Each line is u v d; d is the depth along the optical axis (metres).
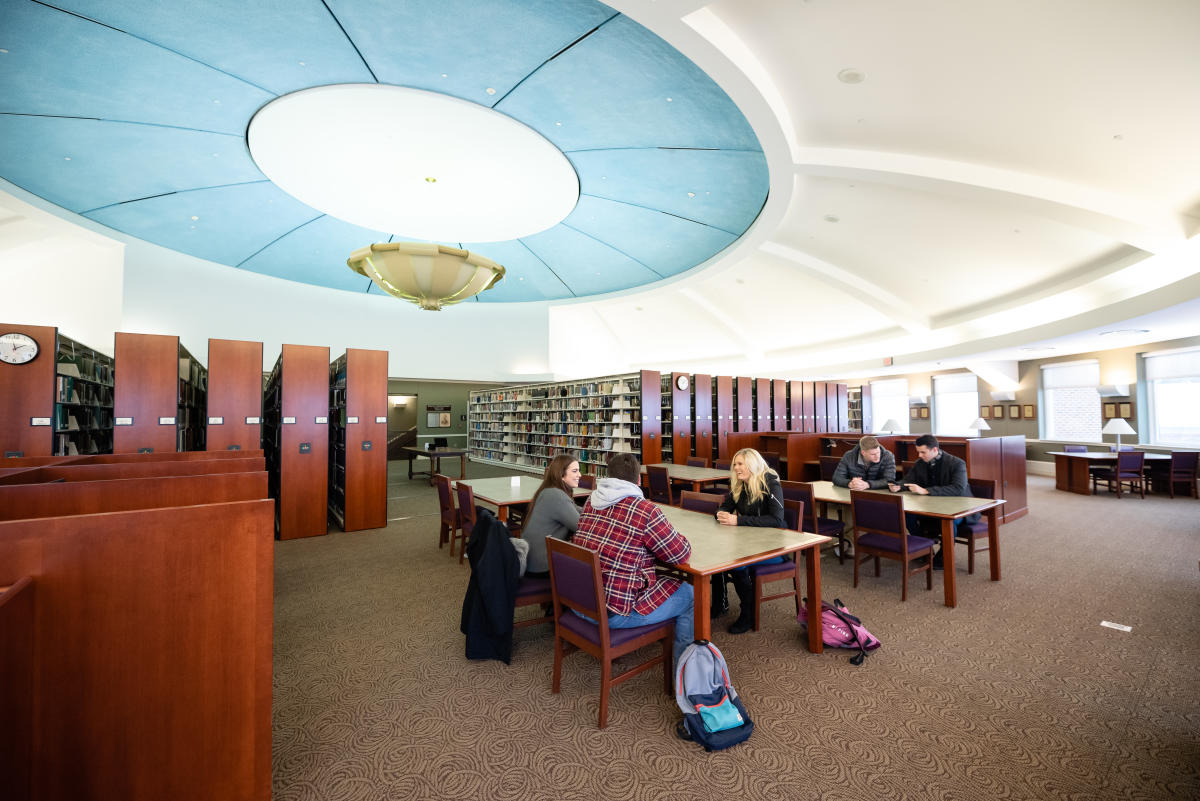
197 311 9.45
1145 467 8.48
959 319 9.84
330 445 7.20
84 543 1.37
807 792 1.77
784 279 10.91
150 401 5.24
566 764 1.92
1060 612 3.34
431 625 3.24
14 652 1.22
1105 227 5.56
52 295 8.30
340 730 2.13
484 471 11.68
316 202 7.13
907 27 3.71
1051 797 1.73
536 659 2.76
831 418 12.37
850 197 6.69
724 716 2.02
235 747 1.51
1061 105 4.25
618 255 9.98
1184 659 2.69
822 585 3.92
